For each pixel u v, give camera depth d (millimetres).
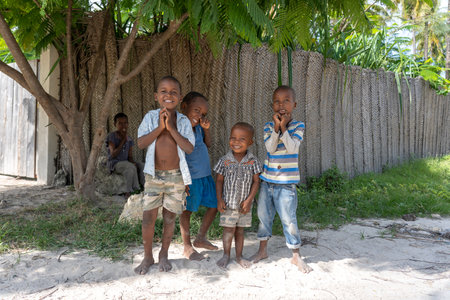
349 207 4629
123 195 5129
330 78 6258
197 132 3143
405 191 5355
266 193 2863
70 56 4402
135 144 5742
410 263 2900
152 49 4070
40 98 4191
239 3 2672
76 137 4477
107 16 4559
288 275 2615
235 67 5266
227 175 2834
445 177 6961
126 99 5723
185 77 5223
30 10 4605
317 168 6129
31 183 6156
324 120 6207
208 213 3135
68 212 4078
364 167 7066
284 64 5625
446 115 10625
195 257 2877
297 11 3125
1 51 9070
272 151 2809
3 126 6996
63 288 2330
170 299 2211
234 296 2266
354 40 7578
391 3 6875
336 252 3135
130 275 2562
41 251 2994
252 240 3434
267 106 5559
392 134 7918
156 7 2467
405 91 8352
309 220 4129
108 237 3271
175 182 2689
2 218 3863
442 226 4027
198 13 2574
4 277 2471
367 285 2465
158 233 3410
